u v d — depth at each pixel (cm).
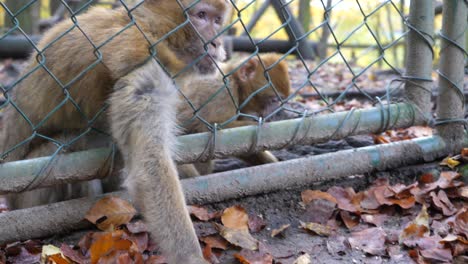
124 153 145
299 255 146
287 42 392
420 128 205
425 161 169
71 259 142
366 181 167
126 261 140
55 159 146
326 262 144
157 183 140
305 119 160
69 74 154
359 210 156
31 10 390
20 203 163
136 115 143
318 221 156
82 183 159
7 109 166
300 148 189
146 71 145
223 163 190
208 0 160
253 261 143
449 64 166
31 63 160
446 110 168
